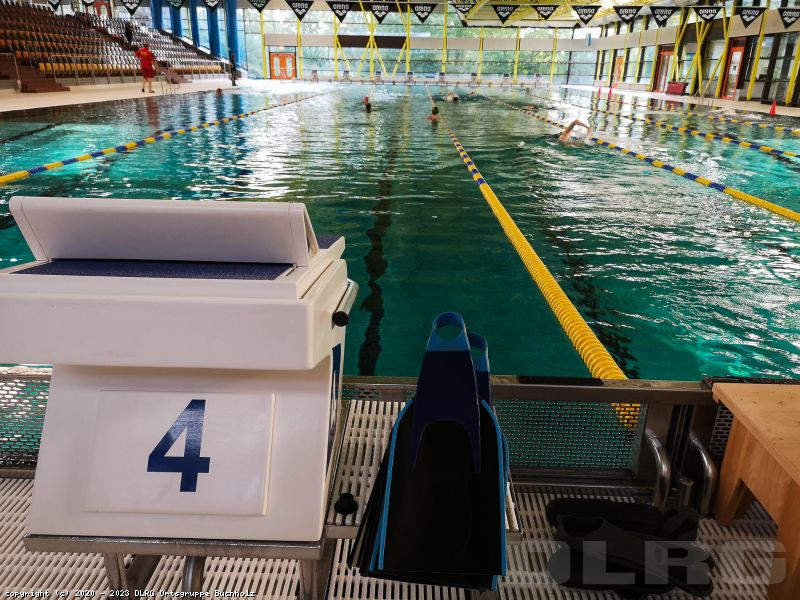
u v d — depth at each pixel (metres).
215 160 6.82
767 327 2.64
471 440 0.94
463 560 0.89
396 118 11.81
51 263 0.88
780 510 1.12
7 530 1.27
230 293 0.78
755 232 4.07
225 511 0.90
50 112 10.54
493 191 5.35
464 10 17.72
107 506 0.91
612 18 24.16
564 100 17.33
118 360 0.81
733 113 13.29
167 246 0.88
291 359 0.79
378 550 0.89
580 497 1.44
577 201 4.99
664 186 5.70
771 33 15.12
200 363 0.80
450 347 0.93
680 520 1.23
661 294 2.97
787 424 1.15
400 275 3.28
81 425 0.92
